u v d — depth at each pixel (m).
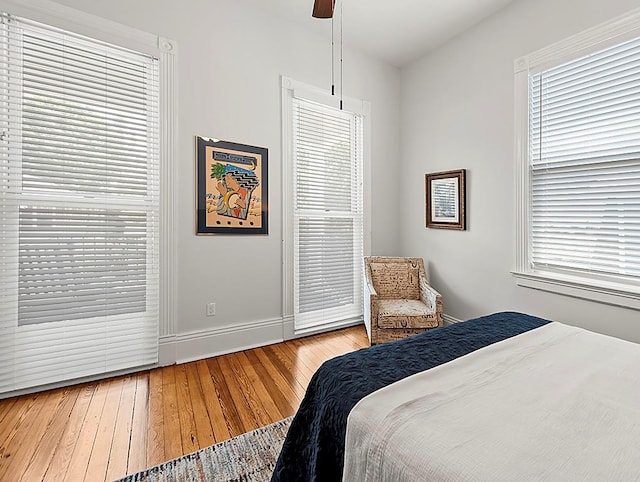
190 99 2.56
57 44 2.10
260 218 2.93
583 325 2.31
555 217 2.49
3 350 2.00
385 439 0.81
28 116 2.04
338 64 3.34
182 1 2.51
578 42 2.28
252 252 2.91
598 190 2.25
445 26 3.03
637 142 2.06
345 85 3.40
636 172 2.08
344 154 3.49
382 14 2.86
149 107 2.43
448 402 0.93
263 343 2.98
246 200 2.85
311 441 1.12
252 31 2.83
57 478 1.42
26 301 2.06
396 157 3.84
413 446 0.76
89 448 1.60
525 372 1.12
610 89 2.17
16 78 2.00
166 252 2.49
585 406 0.91
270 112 2.95
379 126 3.69
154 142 2.45
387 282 3.33
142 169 2.41
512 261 2.73
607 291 2.16
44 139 2.09
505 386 1.02
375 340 2.79
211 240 2.70
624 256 2.15
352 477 0.86
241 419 1.86
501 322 1.69
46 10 2.04
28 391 2.08
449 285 3.30
